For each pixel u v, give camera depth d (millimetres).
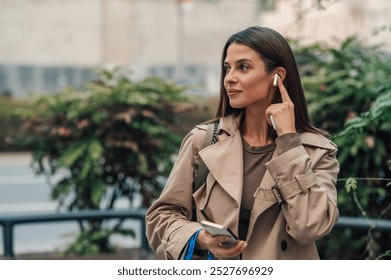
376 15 5672
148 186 5707
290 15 5113
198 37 29547
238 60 2146
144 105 5531
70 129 5457
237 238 2107
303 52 5051
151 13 29359
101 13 28656
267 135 2246
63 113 5602
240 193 2137
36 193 12344
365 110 4641
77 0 28203
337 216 2080
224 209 2168
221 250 2037
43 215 4598
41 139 5730
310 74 5172
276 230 2123
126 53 29094
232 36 2217
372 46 5039
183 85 5824
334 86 4723
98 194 5348
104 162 5535
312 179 2043
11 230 4543
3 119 16156
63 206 5809
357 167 4539
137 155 5434
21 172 15258
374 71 4555
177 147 5680
